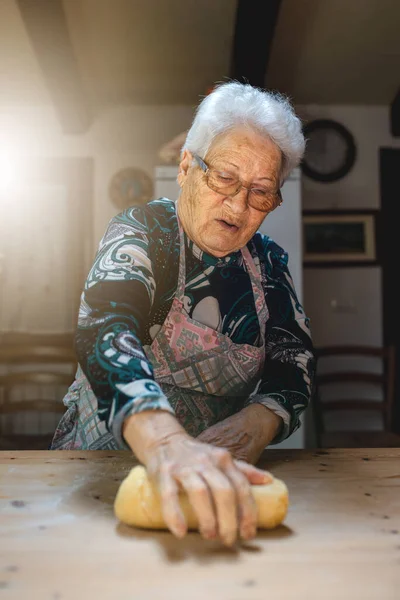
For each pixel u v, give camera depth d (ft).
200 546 2.30
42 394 13.61
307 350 4.02
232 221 3.55
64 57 11.27
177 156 10.30
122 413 2.66
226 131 3.46
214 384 3.99
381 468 3.44
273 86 13.25
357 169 13.94
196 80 12.90
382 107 13.96
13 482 3.09
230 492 2.21
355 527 2.51
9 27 11.16
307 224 13.92
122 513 2.51
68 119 12.99
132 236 3.64
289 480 3.20
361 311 13.89
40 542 2.33
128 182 13.61
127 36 11.57
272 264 4.22
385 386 12.75
